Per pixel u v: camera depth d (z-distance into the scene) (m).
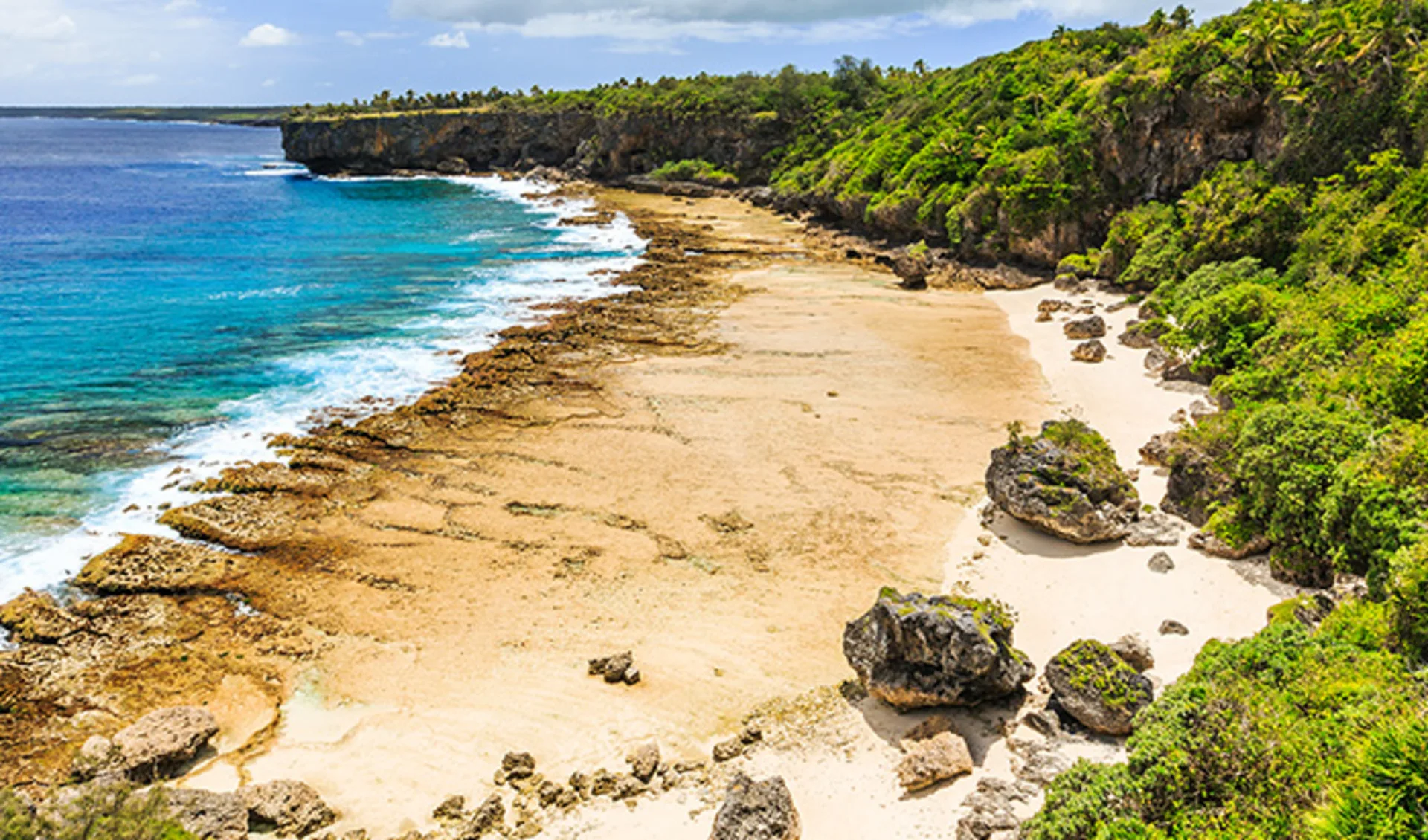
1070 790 16.94
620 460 37.88
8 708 23.33
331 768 21.41
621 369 49.38
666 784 20.41
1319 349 37.00
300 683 24.45
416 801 20.34
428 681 24.44
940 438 39.78
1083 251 70.44
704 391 45.91
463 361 50.81
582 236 95.00
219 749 22.06
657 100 146.62
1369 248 45.94
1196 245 57.56
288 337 55.16
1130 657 23.31
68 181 152.12
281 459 37.81
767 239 92.12
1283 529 26.78
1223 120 63.56
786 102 138.12
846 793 19.83
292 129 175.25
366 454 38.41
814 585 28.62
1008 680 21.91
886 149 92.88
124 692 24.02
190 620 27.06
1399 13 57.81
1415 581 18.73
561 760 21.50
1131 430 39.38
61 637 25.98
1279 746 15.32
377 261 80.44
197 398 44.44
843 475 36.28
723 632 26.33
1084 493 30.09
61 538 31.25
